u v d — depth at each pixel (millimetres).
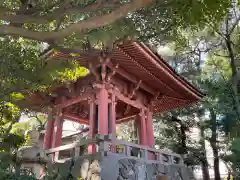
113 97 10750
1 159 6219
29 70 7012
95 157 7465
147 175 8750
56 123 12078
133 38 6184
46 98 11734
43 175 6883
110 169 7312
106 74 10312
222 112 17672
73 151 8633
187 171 11641
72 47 5789
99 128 9398
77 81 11727
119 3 4340
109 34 5531
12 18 4023
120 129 25016
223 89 17625
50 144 11977
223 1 4609
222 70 18000
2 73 6664
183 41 9805
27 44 7668
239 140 12266
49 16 4277
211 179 23469
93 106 10703
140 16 5633
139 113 13023
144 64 10109
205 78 19703
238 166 17438
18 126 14977
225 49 16875
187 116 20656
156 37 6641
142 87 12484
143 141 12289
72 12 4383
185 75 20594
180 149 19922
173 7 4773
